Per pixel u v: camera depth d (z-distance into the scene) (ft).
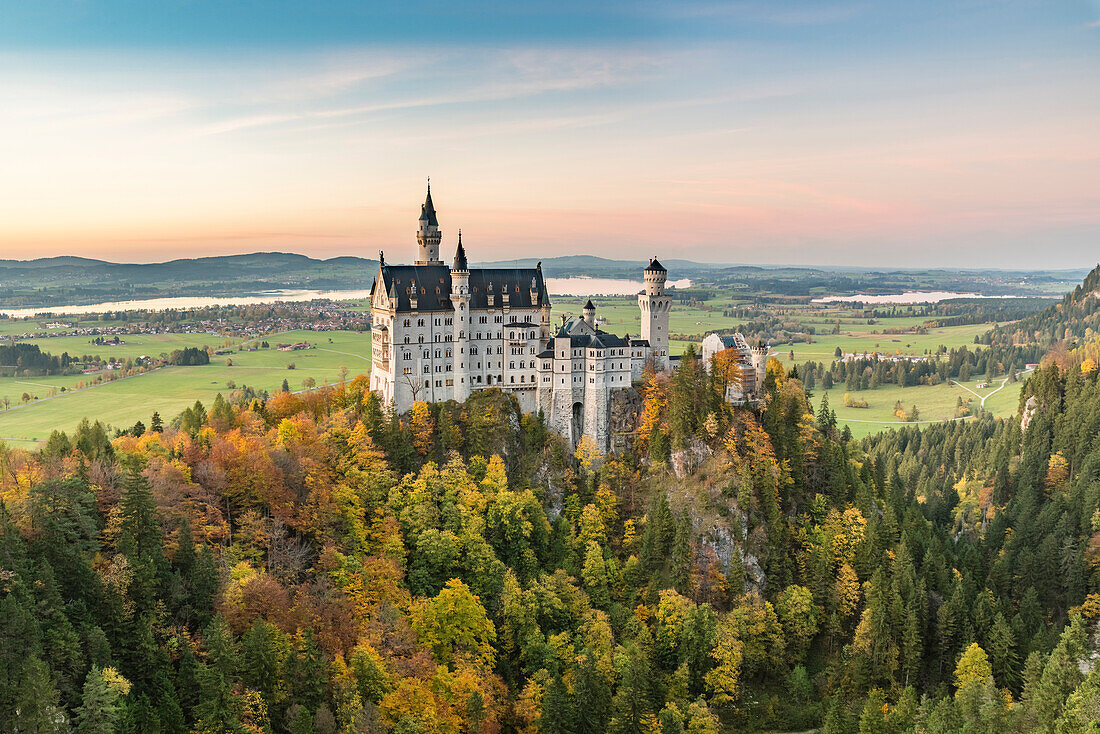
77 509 442.50
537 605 571.28
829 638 609.42
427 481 654.53
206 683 388.37
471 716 454.81
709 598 616.80
